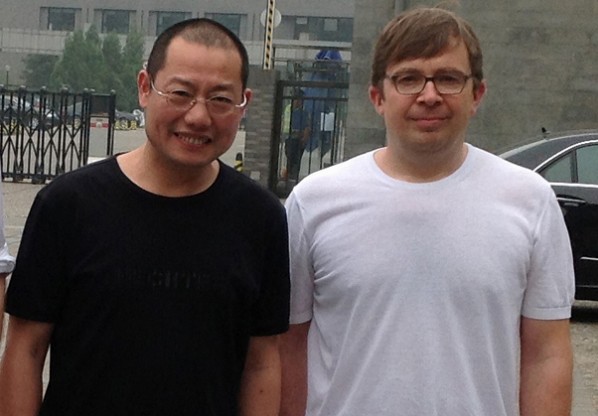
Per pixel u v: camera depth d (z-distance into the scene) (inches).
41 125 900.0
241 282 120.2
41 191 121.2
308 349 132.0
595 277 378.9
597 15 727.7
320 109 863.7
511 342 123.4
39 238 119.1
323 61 955.3
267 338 126.6
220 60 117.9
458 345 120.8
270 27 1033.5
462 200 123.9
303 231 128.8
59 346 120.0
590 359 340.2
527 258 124.1
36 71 3275.1
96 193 119.0
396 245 122.6
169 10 3186.5
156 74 119.0
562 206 378.6
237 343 122.8
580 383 308.8
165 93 117.8
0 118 909.2
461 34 124.1
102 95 922.1
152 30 3218.5
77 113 1173.7
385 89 126.0
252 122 837.8
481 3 740.0
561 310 126.4
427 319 121.1
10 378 120.4
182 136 117.9
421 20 123.8
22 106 902.4
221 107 118.4
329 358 127.0
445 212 123.1
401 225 123.3
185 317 117.1
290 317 131.7
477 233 122.3
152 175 120.2
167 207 118.8
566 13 731.4
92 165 121.1
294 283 130.9
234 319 120.7
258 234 122.6
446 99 123.3
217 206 120.8
